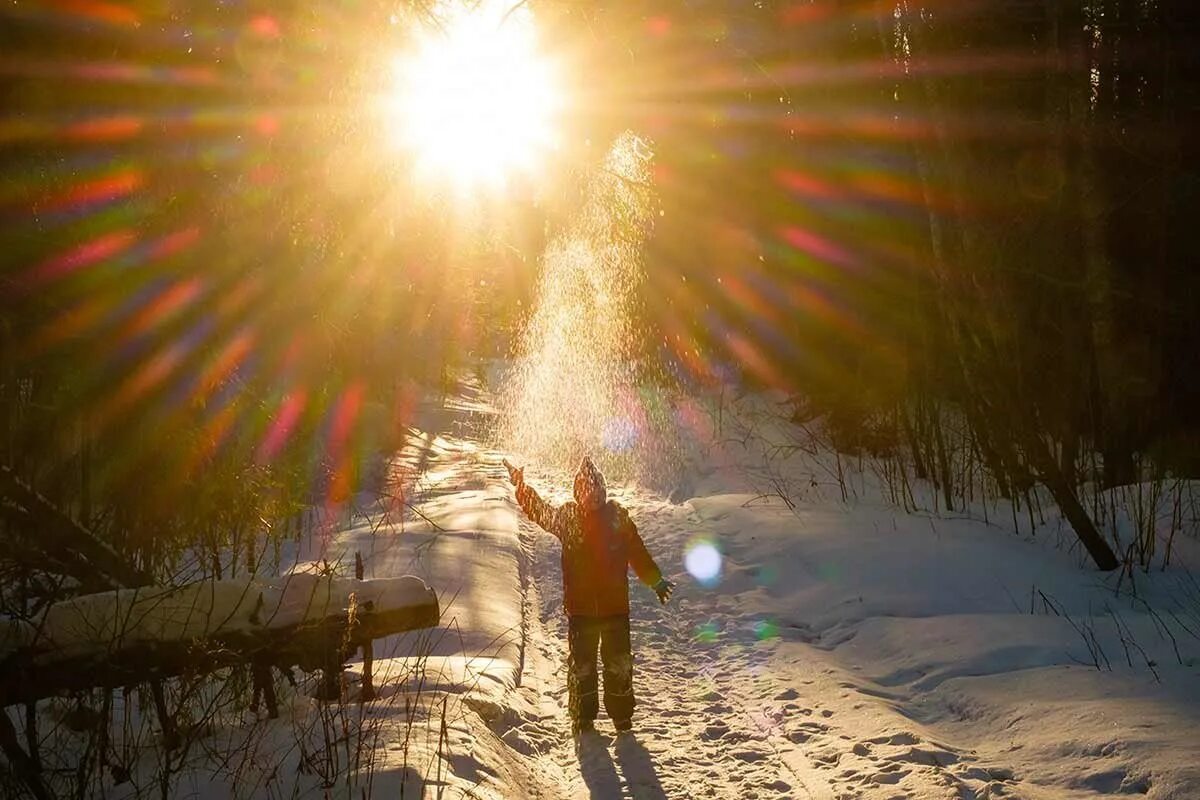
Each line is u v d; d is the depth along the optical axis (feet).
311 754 16.24
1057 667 23.20
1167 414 45.75
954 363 46.78
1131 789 17.11
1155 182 46.75
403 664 21.27
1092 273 42.80
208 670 16.60
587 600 21.17
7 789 14.76
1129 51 47.03
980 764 18.67
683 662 26.40
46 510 17.71
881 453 52.03
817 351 60.03
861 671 24.85
